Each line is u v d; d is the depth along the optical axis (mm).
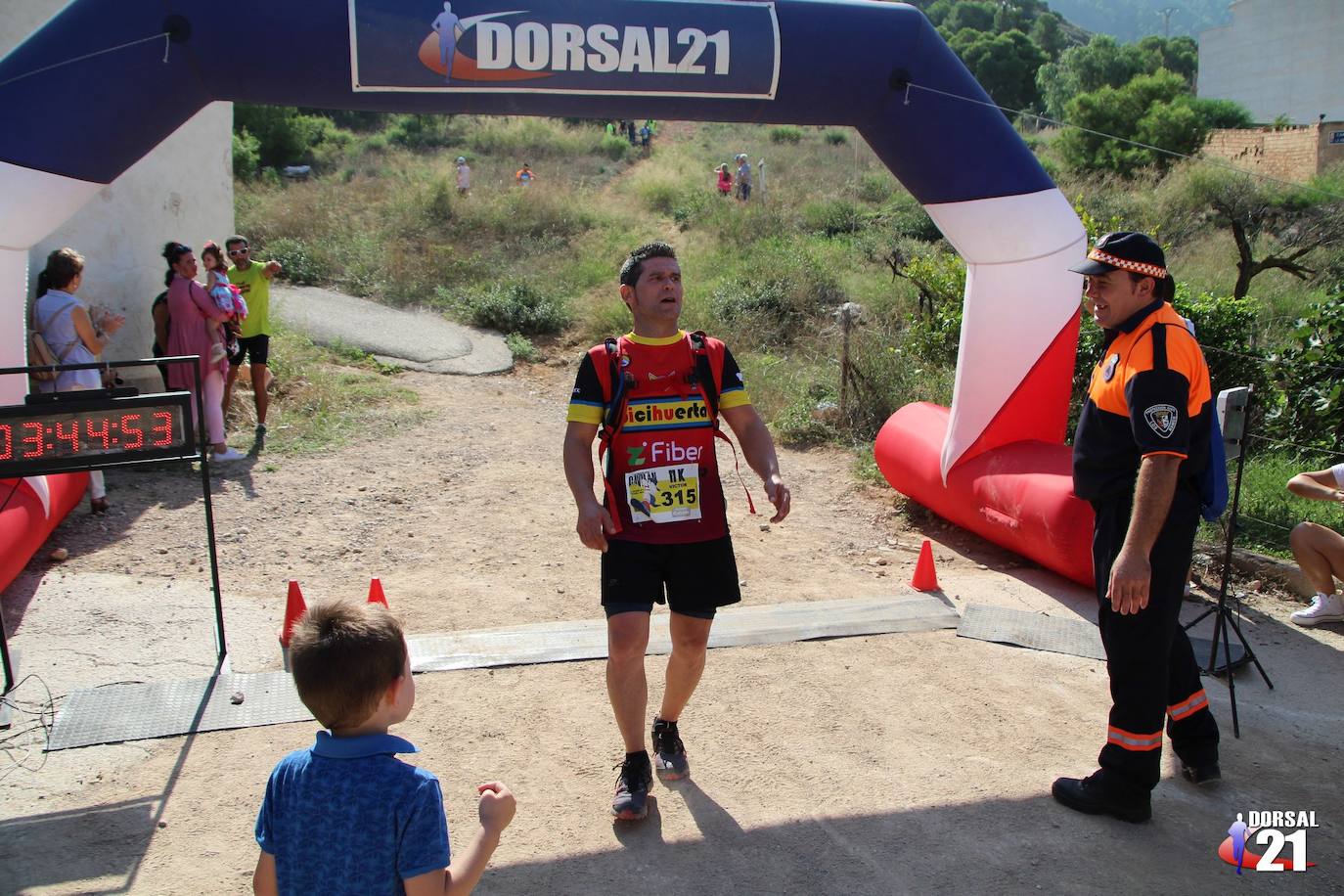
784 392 10203
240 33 5184
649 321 3615
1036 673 4875
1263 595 5914
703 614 3629
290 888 2086
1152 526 3314
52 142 5133
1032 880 3361
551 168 25203
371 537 6648
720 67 5613
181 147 9680
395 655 2143
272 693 4504
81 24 5098
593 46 5453
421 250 15906
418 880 2051
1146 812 3666
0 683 4582
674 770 3908
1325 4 33906
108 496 7152
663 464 3584
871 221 18766
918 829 3633
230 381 8961
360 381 10578
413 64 5336
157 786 3820
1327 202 16312
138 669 4734
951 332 9812
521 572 6145
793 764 4055
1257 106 36188
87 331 6617
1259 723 4445
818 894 3285
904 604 5672
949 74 6008
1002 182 6145
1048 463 6207
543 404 10461
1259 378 8195
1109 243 3531
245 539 6504
